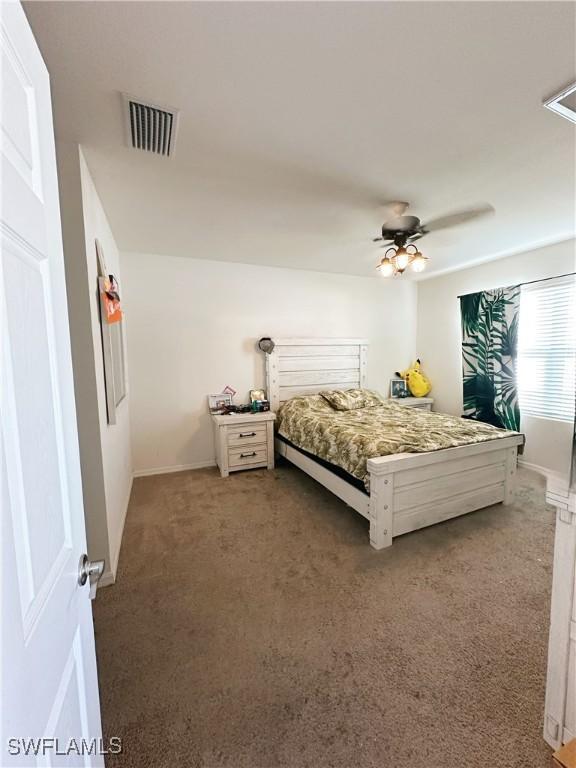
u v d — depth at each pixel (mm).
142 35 1090
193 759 1084
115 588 1892
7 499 462
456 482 2533
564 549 1048
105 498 1920
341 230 2881
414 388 4844
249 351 4082
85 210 1794
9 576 453
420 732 1152
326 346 4441
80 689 738
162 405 3697
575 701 1047
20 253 543
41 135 666
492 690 1298
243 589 1874
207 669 1395
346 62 1212
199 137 1644
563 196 2318
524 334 3729
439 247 3461
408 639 1536
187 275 3723
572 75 1288
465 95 1392
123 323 3143
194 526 2564
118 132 1604
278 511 2799
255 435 3725
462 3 999
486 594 1820
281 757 1087
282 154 1793
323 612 1700
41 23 1034
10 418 490
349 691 1296
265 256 3686
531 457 3713
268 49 1150
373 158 1846
